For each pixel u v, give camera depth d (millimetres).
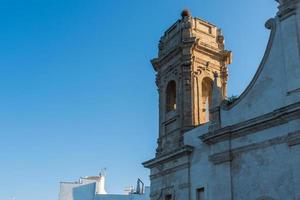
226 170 25188
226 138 25672
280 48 23828
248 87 25391
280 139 22328
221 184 25250
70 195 66188
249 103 25125
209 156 26672
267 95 24031
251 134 24250
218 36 34000
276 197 21875
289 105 21531
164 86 33844
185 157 28922
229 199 24484
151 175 32469
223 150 25672
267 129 23297
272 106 23547
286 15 23688
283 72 23266
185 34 32062
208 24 33844
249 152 24109
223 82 32875
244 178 24031
